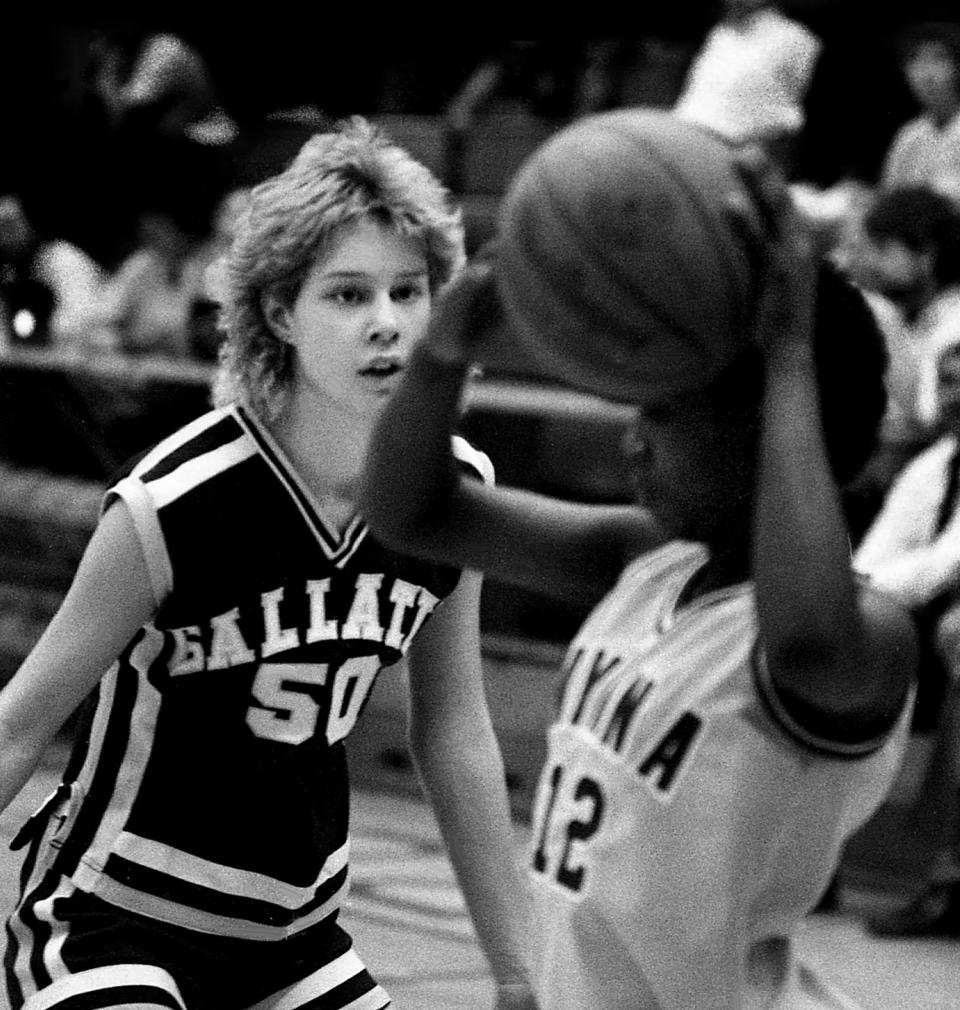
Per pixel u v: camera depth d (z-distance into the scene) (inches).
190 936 229.6
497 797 249.4
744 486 170.1
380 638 233.9
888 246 593.9
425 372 181.2
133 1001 221.8
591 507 200.1
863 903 538.6
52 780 620.4
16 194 1051.3
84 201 1027.9
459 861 249.0
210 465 226.8
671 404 170.1
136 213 1008.9
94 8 1149.7
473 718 251.3
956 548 515.2
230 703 228.2
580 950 171.3
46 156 1048.8
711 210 155.7
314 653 229.6
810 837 167.6
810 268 158.7
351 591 230.8
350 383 229.1
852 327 171.6
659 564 181.6
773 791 165.6
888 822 538.0
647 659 172.9
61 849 232.1
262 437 229.9
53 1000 223.3
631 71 895.1
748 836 166.2
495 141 903.1
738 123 717.3
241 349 234.7
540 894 176.2
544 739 601.3
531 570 197.2
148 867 228.1
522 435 626.8
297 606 228.5
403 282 233.5
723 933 167.0
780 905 170.6
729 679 167.0
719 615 170.1
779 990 172.4
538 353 164.2
